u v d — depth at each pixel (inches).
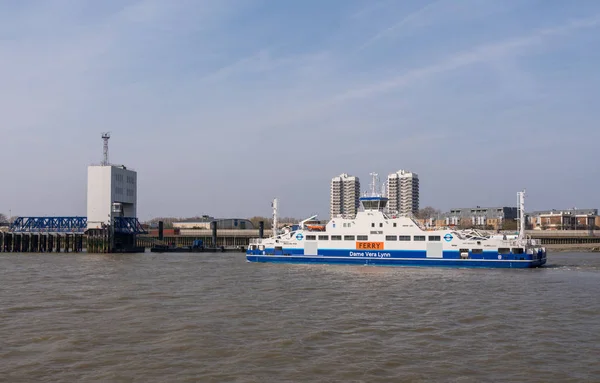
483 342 1534.2
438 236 3582.7
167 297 2324.1
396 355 1405.0
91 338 1577.3
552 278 3019.2
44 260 4618.6
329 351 1443.2
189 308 2055.9
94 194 5836.6
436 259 3582.7
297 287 2647.6
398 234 3666.3
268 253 4045.3
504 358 1379.2
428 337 1593.3
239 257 5172.2
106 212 5831.7
